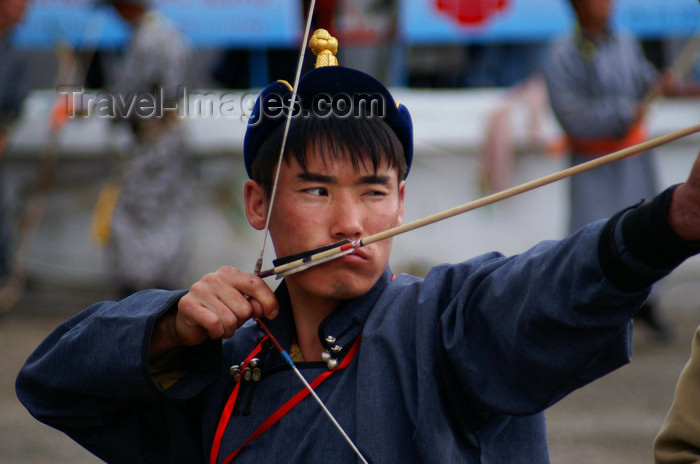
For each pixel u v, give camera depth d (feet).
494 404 17.21
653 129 70.85
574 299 15.75
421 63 71.61
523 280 16.61
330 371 18.88
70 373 19.54
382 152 18.79
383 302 19.25
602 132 59.26
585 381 16.96
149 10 59.88
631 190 60.08
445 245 71.00
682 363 55.72
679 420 20.51
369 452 17.67
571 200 60.70
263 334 20.26
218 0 69.21
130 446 20.54
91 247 70.64
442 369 17.80
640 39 72.13
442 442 17.44
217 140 67.87
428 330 17.99
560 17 71.77
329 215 18.56
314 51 21.03
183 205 61.21
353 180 18.57
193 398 20.24
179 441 20.03
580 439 43.16
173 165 60.18
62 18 68.80
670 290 70.85
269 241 69.15
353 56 70.49
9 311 67.82
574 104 59.62
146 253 60.03
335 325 19.19
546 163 70.64
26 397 20.58
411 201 71.00
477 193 70.69
